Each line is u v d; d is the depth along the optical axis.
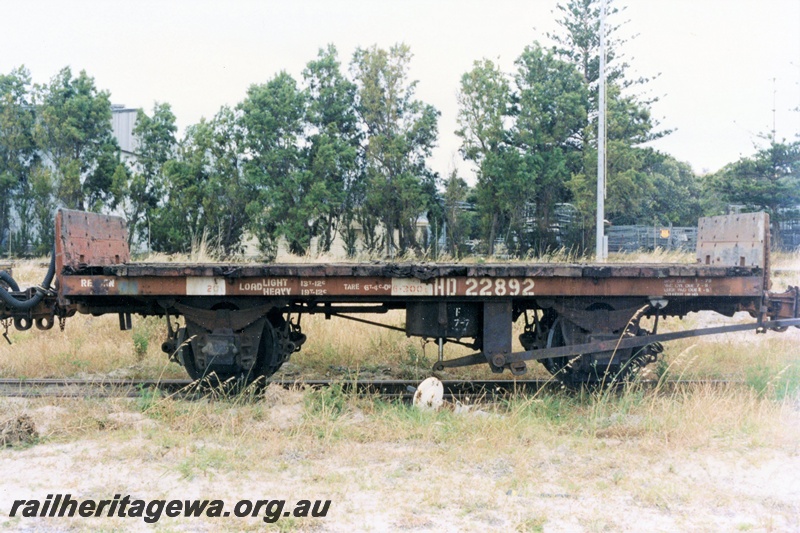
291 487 5.10
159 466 5.52
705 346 10.95
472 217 28.69
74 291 7.45
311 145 27.12
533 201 28.94
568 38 34.09
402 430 6.41
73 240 7.69
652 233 30.95
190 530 4.38
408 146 27.06
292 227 25.22
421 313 7.82
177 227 25.67
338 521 4.48
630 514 4.65
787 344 11.30
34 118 29.88
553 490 5.08
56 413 6.91
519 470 5.40
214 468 5.49
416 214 26.17
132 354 10.06
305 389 7.84
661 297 7.59
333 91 27.41
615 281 7.49
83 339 10.77
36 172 28.27
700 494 5.01
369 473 5.37
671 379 8.81
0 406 7.08
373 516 4.56
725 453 5.93
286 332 8.18
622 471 5.47
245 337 7.68
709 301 8.22
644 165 33.09
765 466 5.63
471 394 8.19
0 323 8.32
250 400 7.37
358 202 27.56
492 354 7.66
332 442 6.16
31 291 7.98
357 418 6.98
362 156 28.17
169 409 6.90
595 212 28.12
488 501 4.81
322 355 10.17
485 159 26.48
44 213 27.66
